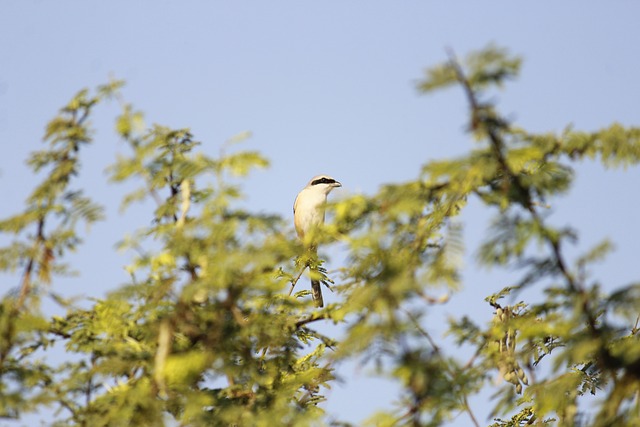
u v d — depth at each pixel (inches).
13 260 386.0
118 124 403.2
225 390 416.2
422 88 308.3
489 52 304.7
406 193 367.6
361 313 341.7
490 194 345.4
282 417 390.3
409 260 353.4
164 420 375.2
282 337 414.3
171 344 393.1
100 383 392.5
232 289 386.0
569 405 385.1
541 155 339.9
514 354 380.2
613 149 359.9
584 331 359.3
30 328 381.4
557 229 314.7
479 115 308.8
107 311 409.7
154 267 389.4
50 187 394.6
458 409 352.2
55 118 410.0
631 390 344.5
